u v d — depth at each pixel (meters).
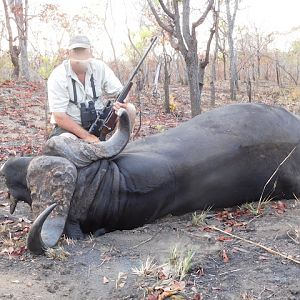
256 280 3.84
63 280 3.92
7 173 4.91
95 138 5.11
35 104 13.46
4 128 10.50
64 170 4.43
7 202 5.76
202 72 10.76
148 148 5.02
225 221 4.96
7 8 20.06
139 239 4.59
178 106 14.70
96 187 4.55
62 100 5.18
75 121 5.27
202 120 5.30
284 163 5.30
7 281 3.89
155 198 4.76
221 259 4.16
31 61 26.73
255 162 5.17
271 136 5.26
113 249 4.39
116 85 5.46
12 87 16.20
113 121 5.18
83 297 3.71
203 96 18.34
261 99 17.94
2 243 4.60
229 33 20.58
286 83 25.81
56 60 14.07
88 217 4.60
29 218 5.26
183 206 4.99
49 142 4.59
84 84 5.27
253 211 5.13
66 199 4.45
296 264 4.05
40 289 3.79
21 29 20.30
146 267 3.98
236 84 20.92
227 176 5.06
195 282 3.82
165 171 4.78
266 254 4.23
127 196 4.65
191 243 4.46
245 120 5.28
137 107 13.56
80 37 5.25
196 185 4.95
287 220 4.93
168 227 4.82
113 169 4.64
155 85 16.69
